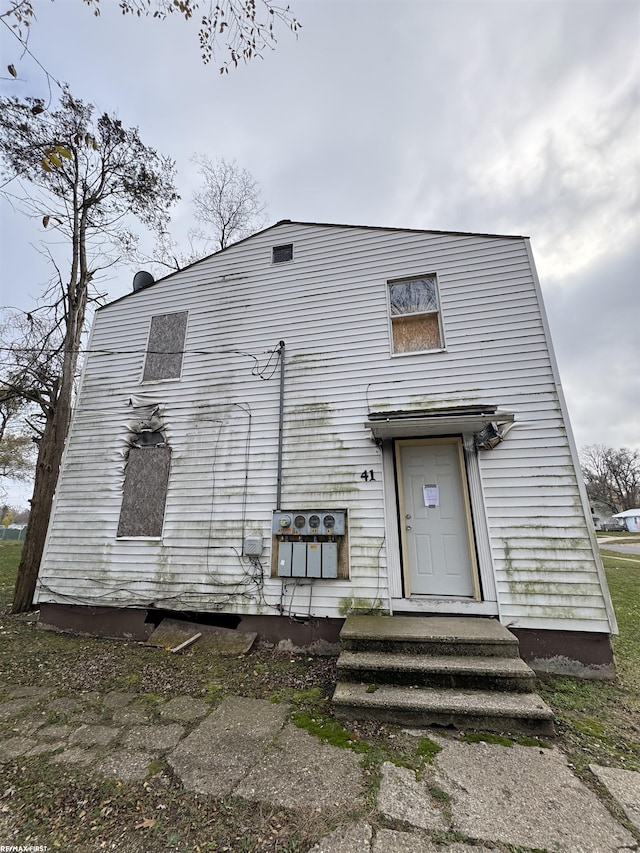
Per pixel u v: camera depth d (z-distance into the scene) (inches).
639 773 95.8
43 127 333.7
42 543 313.4
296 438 230.5
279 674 168.1
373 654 148.3
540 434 192.2
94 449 270.4
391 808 83.4
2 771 100.3
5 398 353.4
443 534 198.5
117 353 292.2
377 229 254.2
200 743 112.3
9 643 216.2
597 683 155.2
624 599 320.2
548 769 97.1
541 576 175.8
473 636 146.9
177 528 234.8
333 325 245.3
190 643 204.1
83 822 81.5
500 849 71.9
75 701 142.9
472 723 117.0
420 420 191.5
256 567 213.8
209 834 77.2
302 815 81.8
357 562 199.3
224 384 256.5
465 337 218.1
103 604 233.5
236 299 273.7
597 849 71.9
